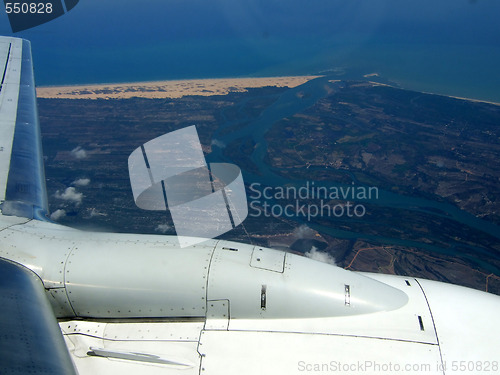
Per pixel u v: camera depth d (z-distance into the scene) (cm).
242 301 880
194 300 886
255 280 892
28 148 1600
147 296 889
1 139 1628
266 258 945
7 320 733
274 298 879
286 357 816
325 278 916
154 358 827
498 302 942
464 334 847
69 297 899
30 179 1401
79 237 1022
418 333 846
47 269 922
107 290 894
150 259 929
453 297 938
